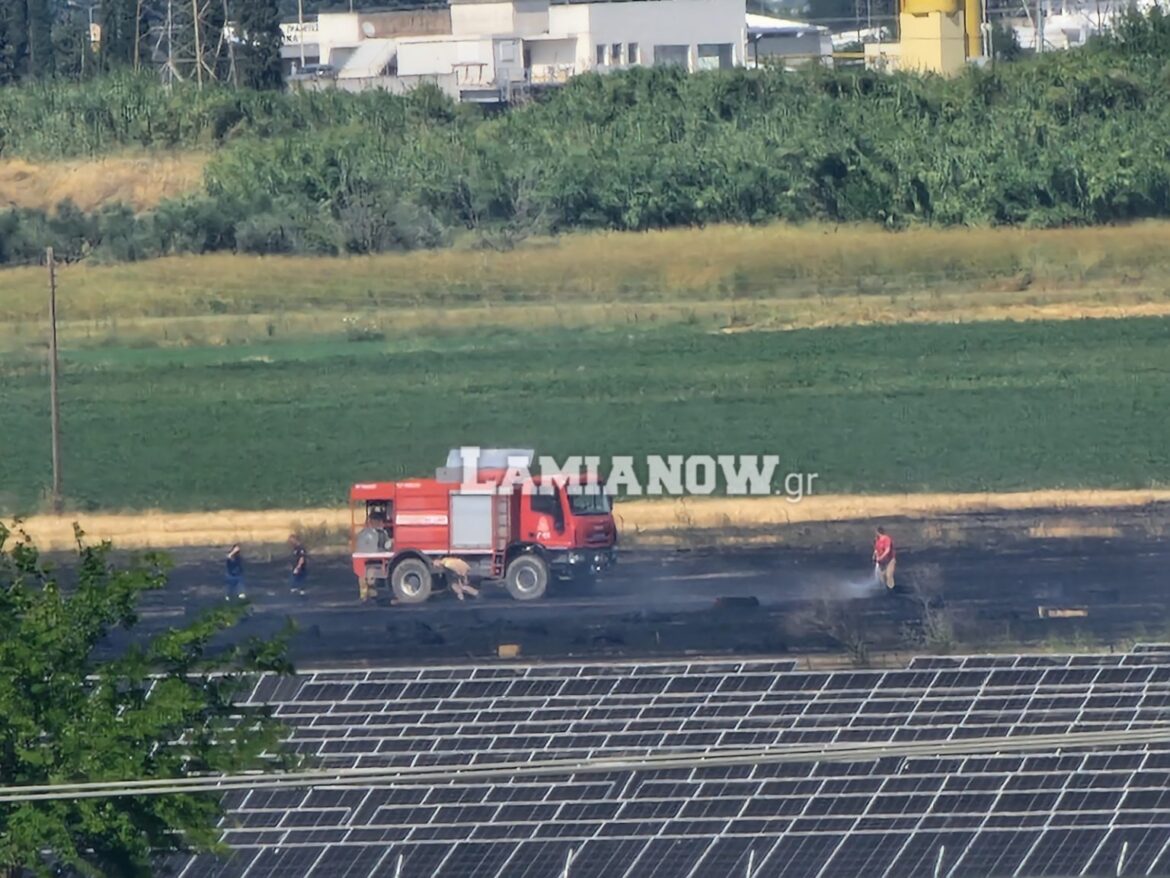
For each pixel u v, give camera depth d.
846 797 89.50
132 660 75.06
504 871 86.19
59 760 71.69
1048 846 86.81
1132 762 91.94
